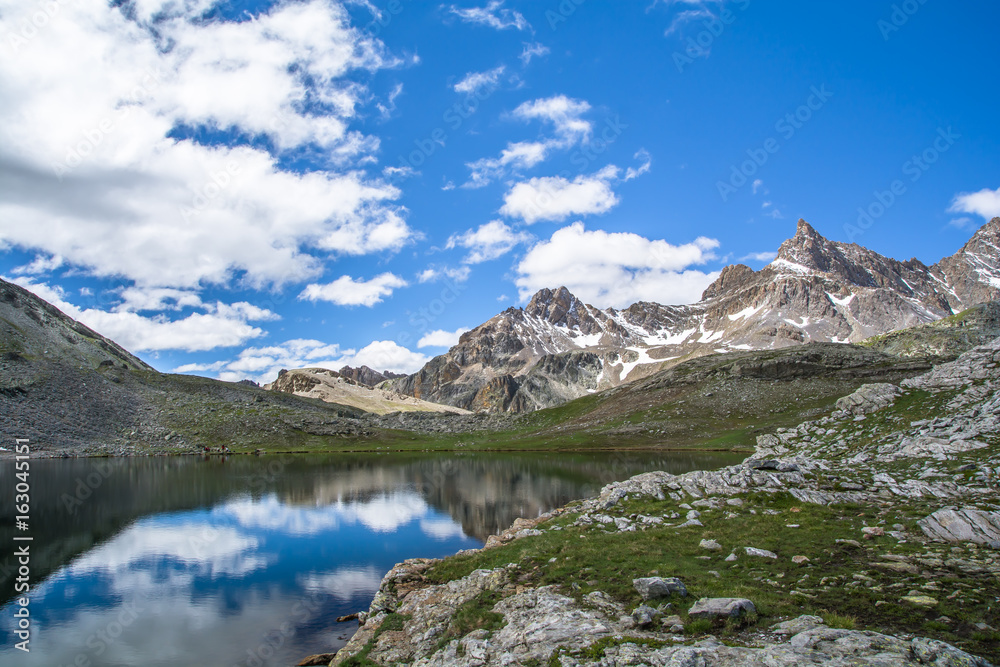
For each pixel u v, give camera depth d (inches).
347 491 4047.7
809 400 7391.7
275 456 7357.3
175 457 6865.2
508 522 2869.1
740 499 1636.3
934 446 1991.9
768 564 1087.6
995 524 1154.0
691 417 7824.8
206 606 1654.8
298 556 2223.2
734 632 790.5
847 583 955.3
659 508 1680.6
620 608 927.7
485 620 1007.0
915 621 786.2
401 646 1059.9
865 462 2025.1
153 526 2815.0
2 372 7603.4
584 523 1670.8
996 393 2415.1
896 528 1238.3
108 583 1886.1
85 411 7642.7
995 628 743.7
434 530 2691.9
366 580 1909.4
